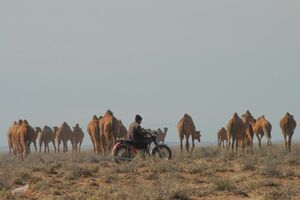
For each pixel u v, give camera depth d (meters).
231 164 73.12
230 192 45.69
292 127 101.25
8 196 45.84
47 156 105.50
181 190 43.66
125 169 63.81
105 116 104.06
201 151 105.50
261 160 76.81
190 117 102.75
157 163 64.62
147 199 42.06
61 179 58.44
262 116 115.44
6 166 83.25
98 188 50.28
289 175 56.03
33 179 57.91
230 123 100.19
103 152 105.31
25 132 107.88
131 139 76.44
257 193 45.22
